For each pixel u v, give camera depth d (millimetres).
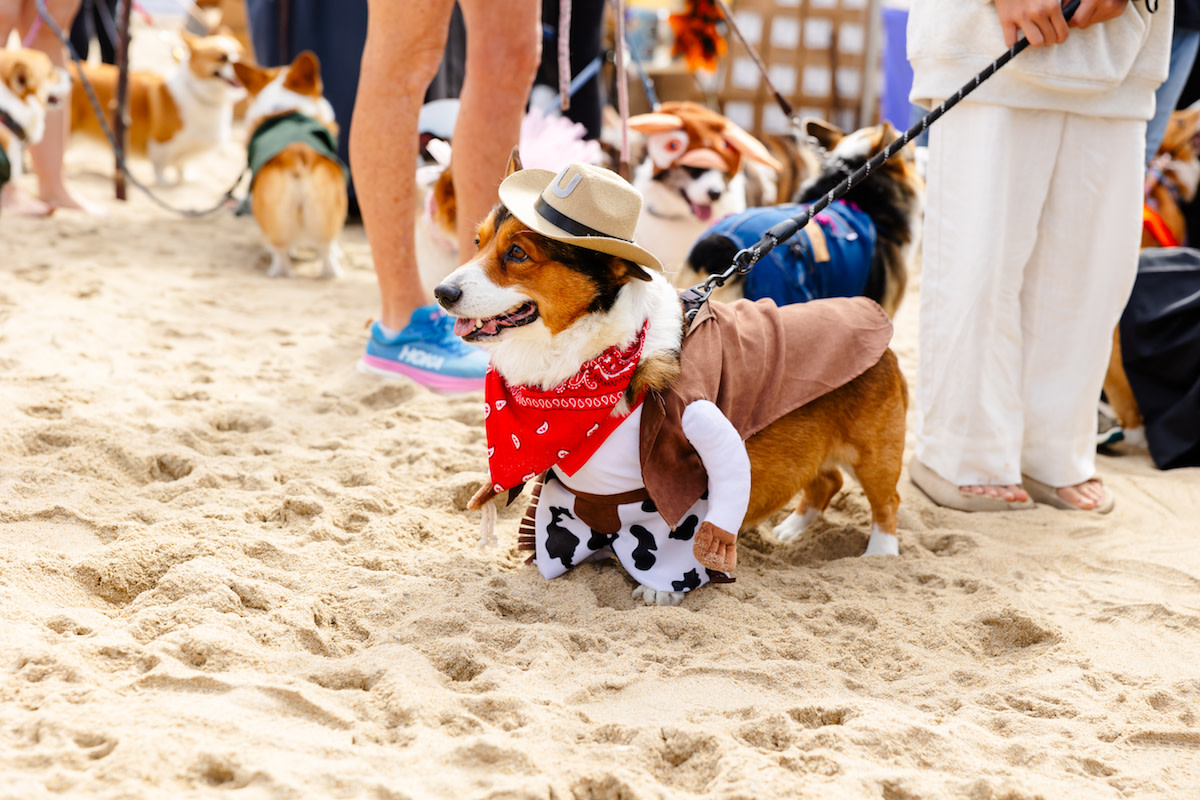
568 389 2699
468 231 4371
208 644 2430
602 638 2672
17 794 1844
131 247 7020
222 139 9430
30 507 3170
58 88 7523
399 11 4039
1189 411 4285
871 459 3229
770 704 2387
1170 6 3523
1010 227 3615
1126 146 3625
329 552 3090
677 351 2762
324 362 5008
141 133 9219
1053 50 3398
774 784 2051
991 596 3057
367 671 2424
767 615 2877
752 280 3975
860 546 3533
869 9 9836
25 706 2168
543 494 3051
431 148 5043
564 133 4602
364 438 4039
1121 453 4566
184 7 14258
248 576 2869
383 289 4637
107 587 2814
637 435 2756
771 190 7090
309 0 7961
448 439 4031
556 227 2529
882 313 3213
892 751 2213
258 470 3662
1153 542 3545
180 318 5543
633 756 2146
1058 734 2340
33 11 7902
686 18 6738
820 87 10008
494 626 2686
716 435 2691
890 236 4438
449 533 3363
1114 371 4535
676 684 2471
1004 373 3756
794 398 2959
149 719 2102
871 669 2656
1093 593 3127
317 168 6438
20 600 2613
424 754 2088
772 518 3811
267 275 6711
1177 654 2764
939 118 3535
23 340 4863
